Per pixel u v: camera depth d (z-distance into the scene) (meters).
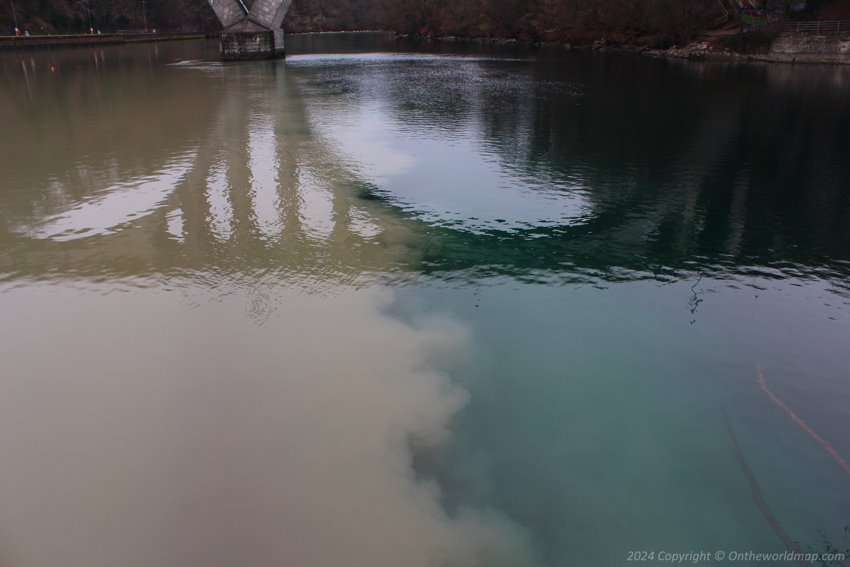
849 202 12.75
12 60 50.88
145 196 12.42
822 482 5.30
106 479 5.13
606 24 61.59
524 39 76.12
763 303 8.48
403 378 6.70
